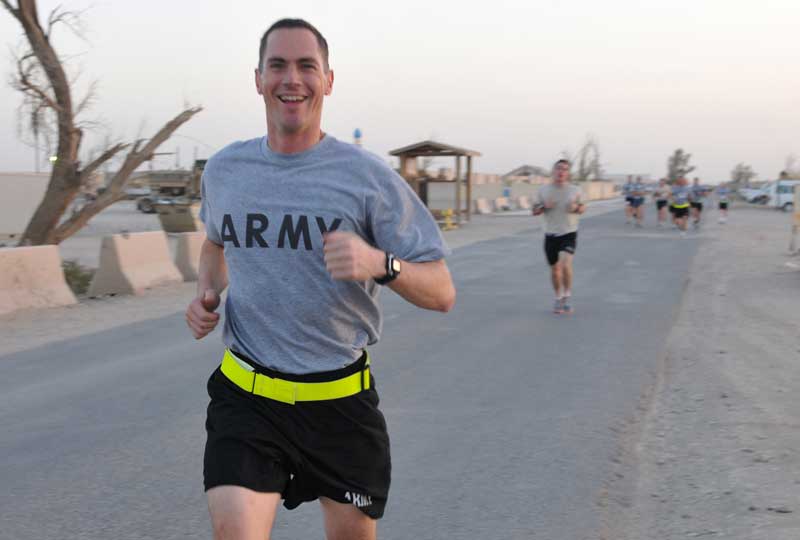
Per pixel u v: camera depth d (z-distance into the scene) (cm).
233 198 266
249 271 265
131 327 995
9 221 2677
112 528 412
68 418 603
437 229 274
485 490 461
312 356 264
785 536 395
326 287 260
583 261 1797
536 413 613
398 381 714
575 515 425
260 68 269
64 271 1400
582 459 510
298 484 271
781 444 530
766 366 761
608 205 6406
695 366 764
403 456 518
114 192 1501
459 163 3281
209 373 749
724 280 1446
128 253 1331
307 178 262
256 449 255
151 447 537
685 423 582
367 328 273
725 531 402
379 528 410
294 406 262
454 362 788
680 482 469
